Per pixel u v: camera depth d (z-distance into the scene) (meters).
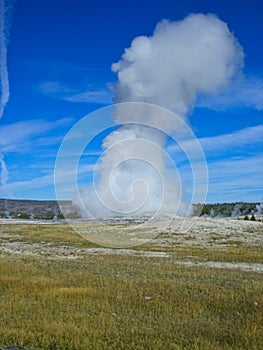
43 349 9.90
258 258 28.02
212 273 20.44
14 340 10.34
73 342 10.16
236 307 13.61
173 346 9.97
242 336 10.71
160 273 19.94
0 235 40.78
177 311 13.30
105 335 10.80
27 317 12.35
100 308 13.47
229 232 42.50
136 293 15.28
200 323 12.00
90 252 30.42
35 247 33.53
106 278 18.06
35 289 15.79
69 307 13.57
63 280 17.44
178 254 29.83
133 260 25.48
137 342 10.29
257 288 16.08
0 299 14.49
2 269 19.95
